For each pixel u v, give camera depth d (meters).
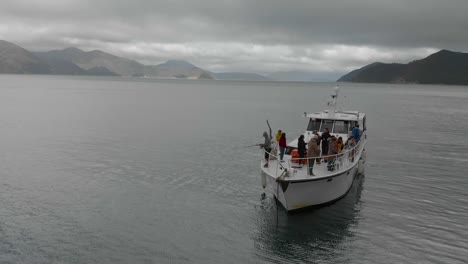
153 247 20.84
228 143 49.47
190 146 47.03
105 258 19.64
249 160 39.91
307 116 33.91
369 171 36.44
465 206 27.11
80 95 149.75
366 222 24.25
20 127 60.00
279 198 25.64
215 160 39.69
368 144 51.12
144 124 66.19
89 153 42.09
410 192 30.11
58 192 28.83
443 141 53.91
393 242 21.69
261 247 21.11
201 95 175.25
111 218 24.31
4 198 27.36
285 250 20.83
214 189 30.30
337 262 19.69
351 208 26.48
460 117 89.31
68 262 19.19
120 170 35.16
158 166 36.84
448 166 38.69
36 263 19.02
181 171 35.22
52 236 21.75
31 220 23.75
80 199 27.47
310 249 20.94
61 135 53.31
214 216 24.98
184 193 29.23
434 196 29.20
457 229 23.31
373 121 78.75
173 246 21.00
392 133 61.38
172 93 189.38
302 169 25.80
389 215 25.36
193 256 20.08
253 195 29.05
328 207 26.62
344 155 28.20
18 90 174.50
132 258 19.72
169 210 25.83
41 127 60.47
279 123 71.38
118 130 58.81
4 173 33.62
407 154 44.53
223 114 86.88
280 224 23.88
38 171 34.44
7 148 44.06
